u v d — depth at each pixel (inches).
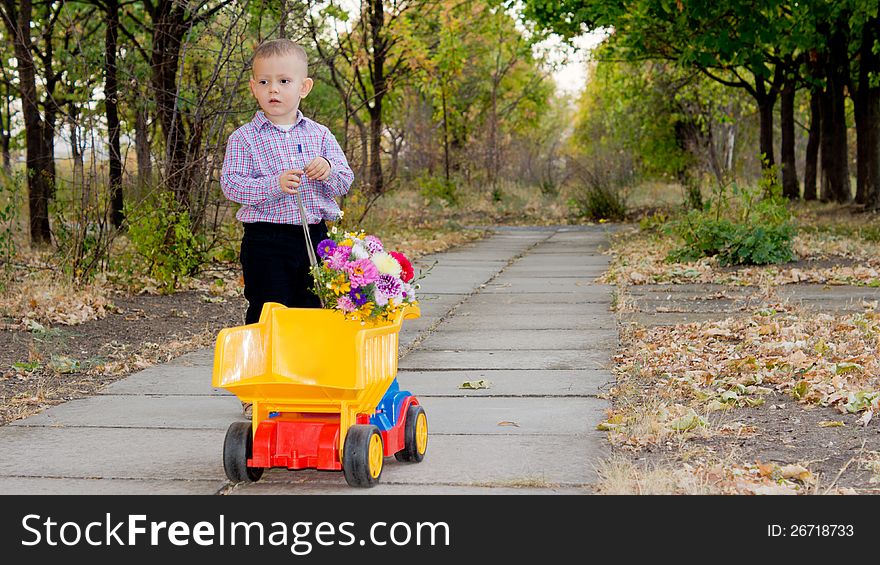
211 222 606.2
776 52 1119.0
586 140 2087.8
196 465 218.7
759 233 591.8
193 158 548.1
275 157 235.9
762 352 323.6
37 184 658.2
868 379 280.2
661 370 306.3
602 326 397.1
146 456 226.2
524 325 406.0
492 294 511.2
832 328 363.9
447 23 1178.6
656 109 1598.2
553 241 888.3
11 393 292.4
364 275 198.8
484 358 338.0
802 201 1262.3
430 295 510.9
